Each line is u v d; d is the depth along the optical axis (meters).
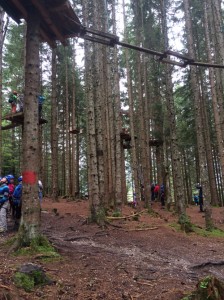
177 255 8.38
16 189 9.50
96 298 4.68
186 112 26.59
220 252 9.32
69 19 6.67
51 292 4.63
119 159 14.65
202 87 25.00
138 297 4.93
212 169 24.77
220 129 17.28
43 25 7.36
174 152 13.40
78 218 12.82
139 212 16.16
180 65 6.80
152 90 27.22
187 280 6.25
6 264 5.36
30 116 6.69
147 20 21.72
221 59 16.61
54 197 20.25
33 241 6.34
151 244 9.38
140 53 23.67
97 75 13.01
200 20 23.09
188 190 33.44
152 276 6.16
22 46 23.97
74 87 27.42
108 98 20.41
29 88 6.78
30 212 6.48
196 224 14.70
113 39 6.72
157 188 26.77
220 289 4.62
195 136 26.91
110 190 19.62
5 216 9.32
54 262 5.99
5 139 27.67
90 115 11.79
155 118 25.86
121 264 6.65
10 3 6.75
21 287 4.52
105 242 8.84
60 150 36.50
